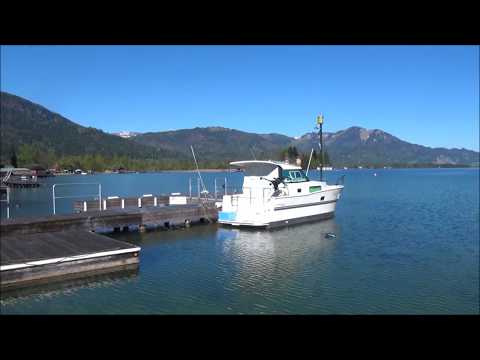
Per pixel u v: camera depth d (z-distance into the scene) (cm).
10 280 1434
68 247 1697
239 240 2447
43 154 17275
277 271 1786
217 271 1777
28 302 1376
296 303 1420
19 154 16112
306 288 1571
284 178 2970
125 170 18400
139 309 1338
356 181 10894
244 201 2783
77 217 2280
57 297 1423
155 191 6862
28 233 2059
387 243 2395
